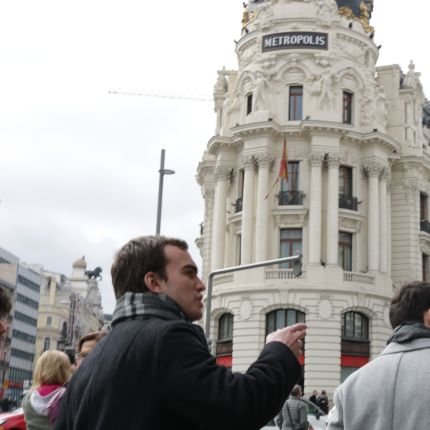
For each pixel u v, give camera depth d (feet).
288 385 12.26
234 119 188.75
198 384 11.60
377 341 168.35
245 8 198.59
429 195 198.18
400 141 191.72
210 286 116.26
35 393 26.11
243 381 11.78
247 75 185.37
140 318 12.94
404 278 186.19
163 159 113.29
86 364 13.07
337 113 178.09
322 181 175.42
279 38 182.50
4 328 12.46
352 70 182.19
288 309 167.32
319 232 170.30
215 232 184.24
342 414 17.21
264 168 176.35
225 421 11.47
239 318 168.66
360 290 167.53
